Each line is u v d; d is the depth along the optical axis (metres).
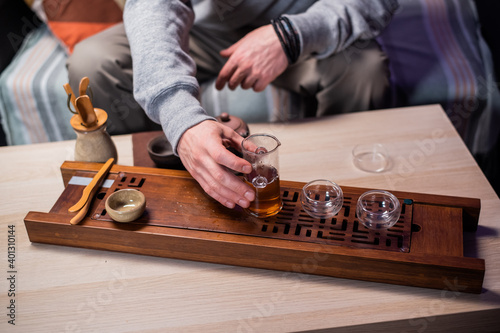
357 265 1.14
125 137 1.68
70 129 2.16
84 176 1.41
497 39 2.14
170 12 1.52
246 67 1.68
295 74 2.03
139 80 1.40
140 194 1.28
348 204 1.27
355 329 1.09
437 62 2.06
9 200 1.46
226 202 1.24
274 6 1.96
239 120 1.54
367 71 2.01
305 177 1.46
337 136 1.64
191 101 1.33
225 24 2.00
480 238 1.25
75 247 1.30
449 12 2.19
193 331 1.08
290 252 1.16
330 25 1.76
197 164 1.27
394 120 1.70
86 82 1.37
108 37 2.06
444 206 1.25
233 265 1.23
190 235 1.21
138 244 1.25
